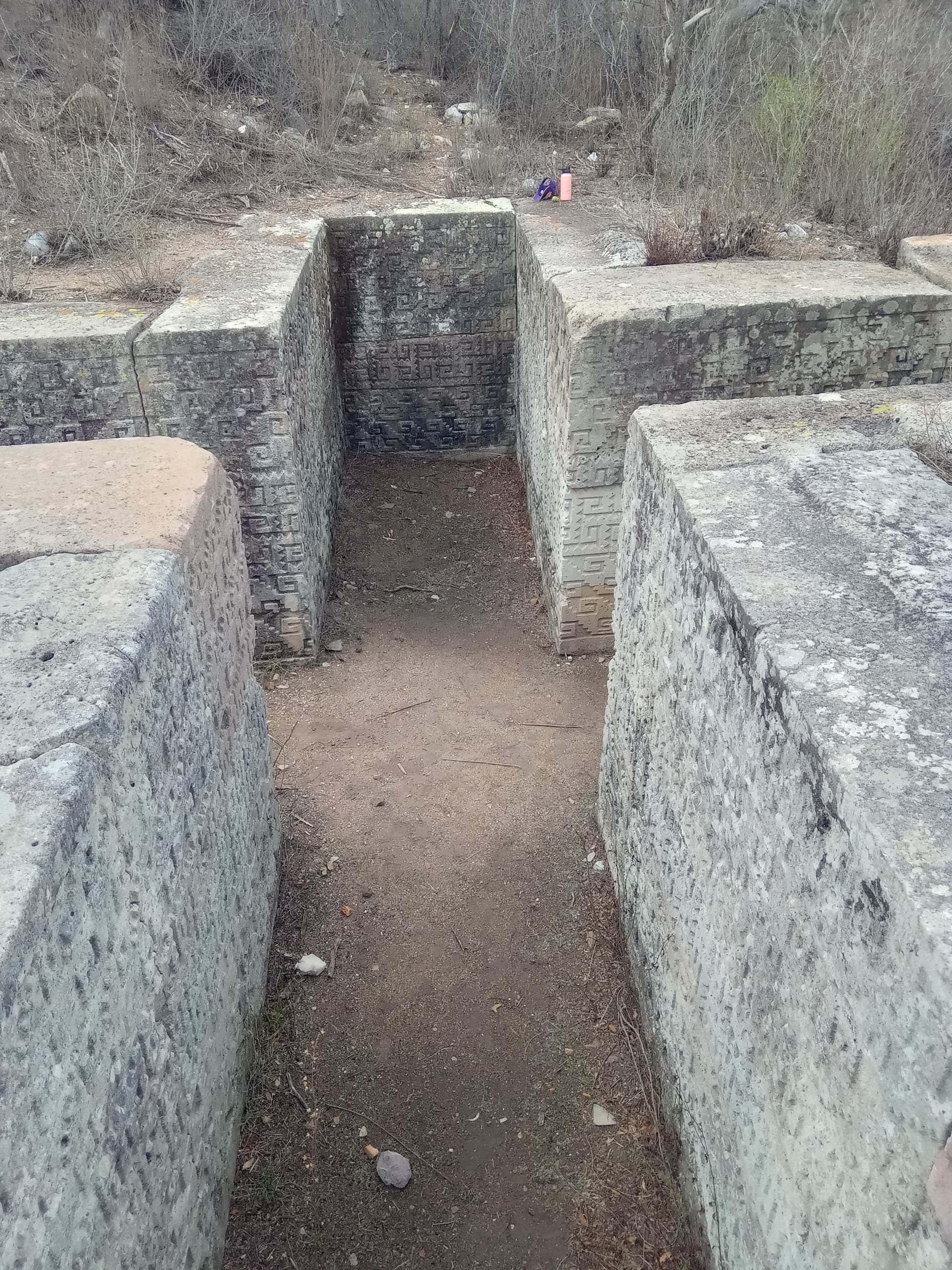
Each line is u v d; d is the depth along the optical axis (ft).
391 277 18.71
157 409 12.51
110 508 6.66
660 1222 7.20
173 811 6.05
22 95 20.62
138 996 5.25
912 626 5.32
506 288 18.97
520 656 14.48
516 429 20.34
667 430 7.91
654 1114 7.82
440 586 16.38
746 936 5.76
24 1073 3.77
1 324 12.55
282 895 10.03
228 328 12.08
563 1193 7.39
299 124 23.03
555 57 24.41
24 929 3.79
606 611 14.07
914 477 6.96
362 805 11.34
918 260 13.67
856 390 8.72
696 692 6.67
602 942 9.46
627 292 12.48
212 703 7.18
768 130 19.29
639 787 8.52
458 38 27.02
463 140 23.45
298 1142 7.75
